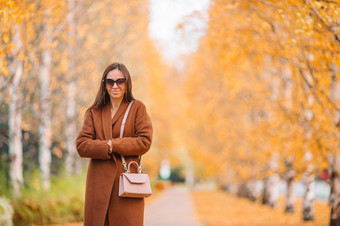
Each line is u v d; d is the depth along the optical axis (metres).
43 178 13.16
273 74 11.23
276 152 14.23
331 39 7.74
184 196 33.16
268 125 13.34
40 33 9.91
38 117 14.70
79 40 14.04
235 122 19.91
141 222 3.63
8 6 6.90
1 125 14.67
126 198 3.57
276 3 7.57
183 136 44.06
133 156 3.66
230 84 14.29
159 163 41.44
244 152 19.08
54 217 11.58
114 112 3.79
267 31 9.22
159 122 37.03
